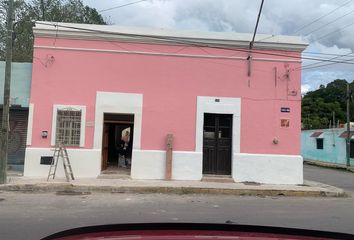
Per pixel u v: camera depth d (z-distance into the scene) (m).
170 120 17.97
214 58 18.17
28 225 9.36
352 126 45.78
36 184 15.09
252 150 18.09
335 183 21.47
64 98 17.72
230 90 18.17
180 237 2.21
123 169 18.78
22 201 12.70
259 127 18.16
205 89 18.11
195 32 18.11
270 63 18.30
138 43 17.98
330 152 47.56
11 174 17.67
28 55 34.91
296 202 14.07
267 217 10.98
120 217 10.48
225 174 18.22
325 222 10.48
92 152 17.61
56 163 16.98
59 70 17.75
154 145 17.89
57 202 12.66
